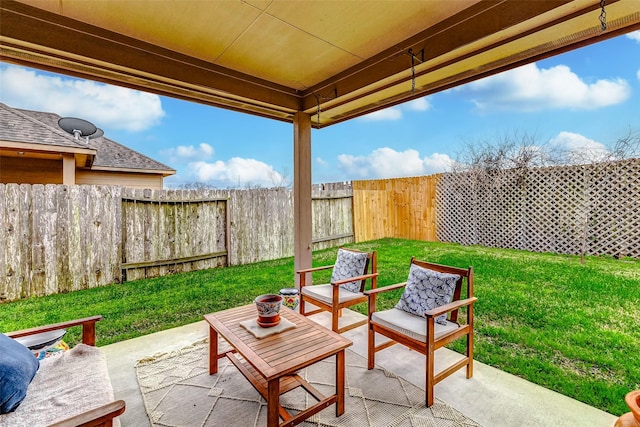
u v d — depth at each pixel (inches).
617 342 102.5
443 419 69.4
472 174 271.3
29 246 154.3
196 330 116.7
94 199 171.9
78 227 167.2
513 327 115.3
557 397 76.7
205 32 90.7
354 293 113.1
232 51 102.4
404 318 85.4
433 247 267.1
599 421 68.3
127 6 78.0
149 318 129.5
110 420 41.7
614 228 199.3
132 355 98.0
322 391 79.6
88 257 170.2
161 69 99.7
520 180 241.8
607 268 179.8
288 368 60.9
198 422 69.1
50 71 94.6
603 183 202.4
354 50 102.3
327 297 109.3
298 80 128.6
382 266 205.6
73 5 77.5
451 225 288.8
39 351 75.0
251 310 92.0
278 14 81.7
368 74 109.0
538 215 232.8
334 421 69.1
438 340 75.1
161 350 101.1
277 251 249.0
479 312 128.3
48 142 219.3
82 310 138.3
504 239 253.6
